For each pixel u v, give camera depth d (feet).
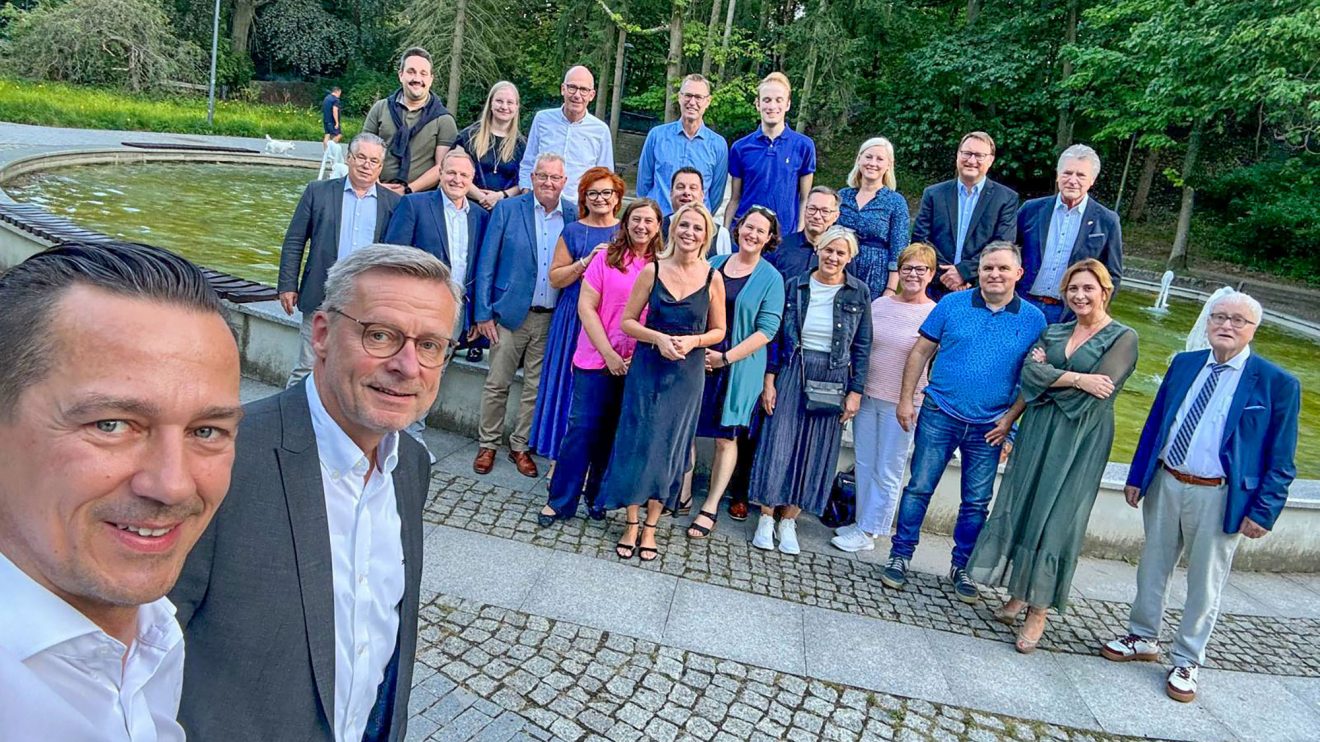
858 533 14.57
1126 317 40.06
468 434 17.15
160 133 66.69
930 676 10.88
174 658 3.03
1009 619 12.62
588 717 8.98
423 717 8.55
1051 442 11.69
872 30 75.25
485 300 14.75
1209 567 11.09
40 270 2.31
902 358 13.89
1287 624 14.02
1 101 57.77
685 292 12.21
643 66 99.25
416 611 4.86
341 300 4.18
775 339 14.07
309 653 4.03
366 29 113.80
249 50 109.29
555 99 102.22
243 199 40.45
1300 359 34.88
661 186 17.47
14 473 2.32
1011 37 69.67
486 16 86.28
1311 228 59.26
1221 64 48.01
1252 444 10.83
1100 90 66.03
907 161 85.76
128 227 29.27
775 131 17.42
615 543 13.29
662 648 10.51
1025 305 12.79
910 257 13.92
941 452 13.08
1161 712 10.86
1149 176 72.13
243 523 3.85
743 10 77.92
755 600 12.16
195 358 2.41
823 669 10.63
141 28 83.35
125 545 2.39
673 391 12.28
